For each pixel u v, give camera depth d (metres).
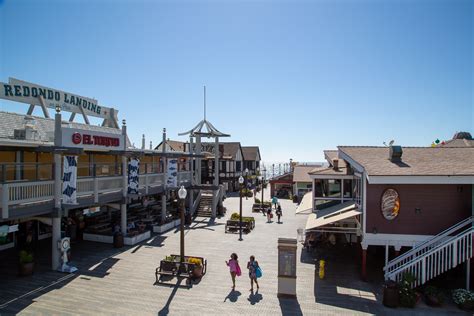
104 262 19.41
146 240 24.86
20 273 16.86
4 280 16.31
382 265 20.27
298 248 24.36
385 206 17.22
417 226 17.00
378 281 17.56
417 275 16.11
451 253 15.77
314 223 19.12
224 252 22.28
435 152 20.17
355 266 20.14
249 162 76.94
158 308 13.82
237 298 15.03
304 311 13.91
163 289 15.79
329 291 16.17
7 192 14.73
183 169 38.94
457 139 26.84
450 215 16.81
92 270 18.03
